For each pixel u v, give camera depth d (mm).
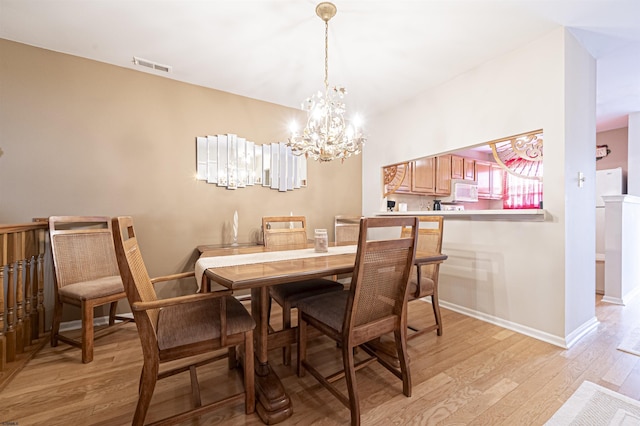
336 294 1708
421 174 4258
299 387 1551
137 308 1070
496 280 2430
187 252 2816
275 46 2238
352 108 3529
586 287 2236
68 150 2307
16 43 2139
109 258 2311
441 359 1828
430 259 1777
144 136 2609
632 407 1360
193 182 2848
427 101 3045
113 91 2479
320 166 3682
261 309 1513
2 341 1620
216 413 1341
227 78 2752
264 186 3262
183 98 2803
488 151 5340
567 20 1937
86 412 1346
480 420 1291
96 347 2000
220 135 2980
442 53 2340
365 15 1877
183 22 1945
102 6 1782
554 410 1350
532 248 2189
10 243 1731
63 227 2297
